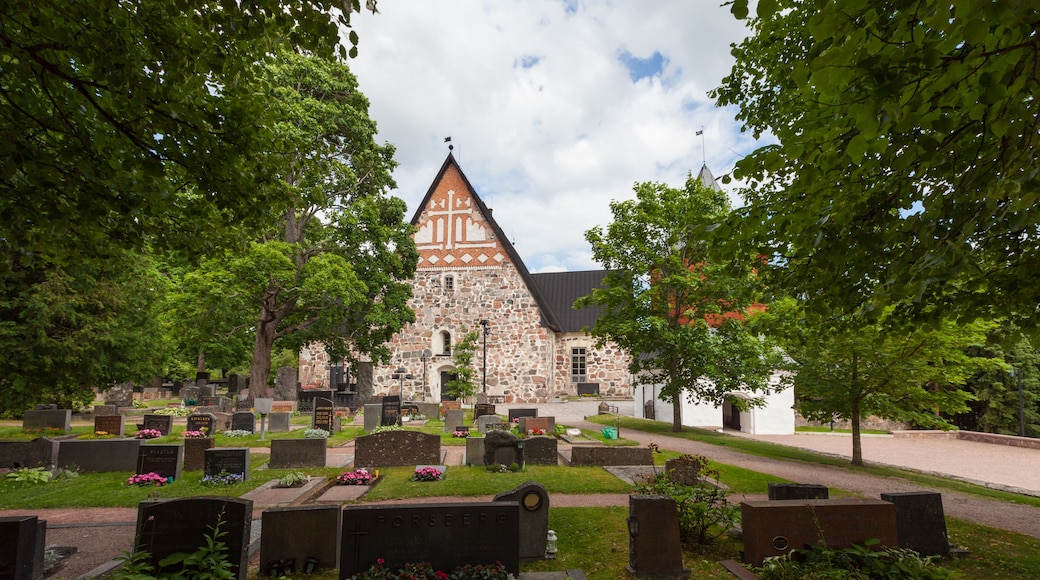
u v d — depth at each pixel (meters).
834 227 6.32
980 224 4.85
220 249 9.05
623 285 25.92
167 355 31.31
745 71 11.41
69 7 5.50
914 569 6.77
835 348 16.34
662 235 25.17
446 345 39.94
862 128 4.02
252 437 20.12
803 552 7.25
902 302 7.36
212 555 6.35
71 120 6.82
